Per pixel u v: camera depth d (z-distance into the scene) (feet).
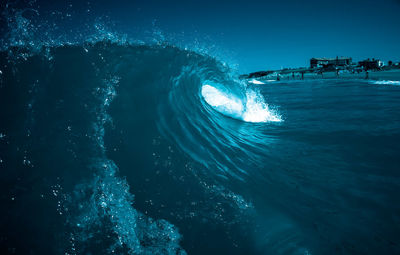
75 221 6.98
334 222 8.36
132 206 8.03
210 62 21.83
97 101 11.55
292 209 9.03
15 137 8.73
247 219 8.11
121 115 11.64
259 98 28.53
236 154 13.61
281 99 51.85
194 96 18.17
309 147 16.61
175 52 18.28
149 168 9.64
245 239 7.34
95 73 12.85
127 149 10.15
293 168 12.99
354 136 18.94
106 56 14.19
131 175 9.11
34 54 12.05
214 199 8.85
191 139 12.89
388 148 15.87
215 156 12.30
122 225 7.35
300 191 10.45
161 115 13.12
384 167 12.96
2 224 6.27
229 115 24.57
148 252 6.79
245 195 9.46
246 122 23.97
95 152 9.39
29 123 9.45
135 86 13.67
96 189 8.05
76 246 6.49
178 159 10.57
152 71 15.40
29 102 10.25
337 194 10.25
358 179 11.64
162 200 8.46
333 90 66.85
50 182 7.67
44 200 7.14
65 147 9.03
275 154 15.15
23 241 6.09
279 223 8.13
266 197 9.64
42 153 8.50
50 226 6.63
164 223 7.67
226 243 7.18
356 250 7.10
